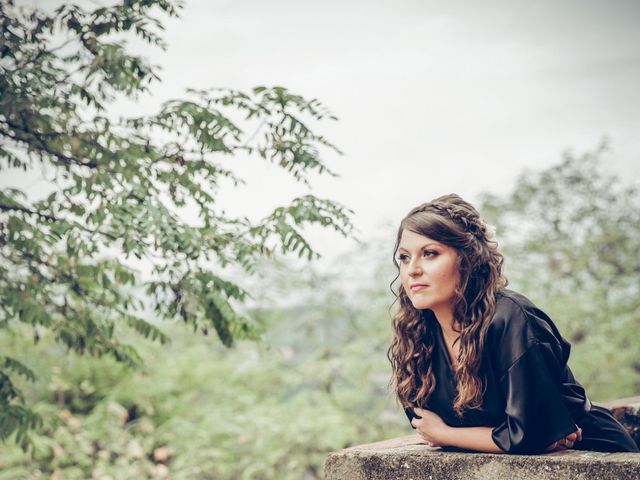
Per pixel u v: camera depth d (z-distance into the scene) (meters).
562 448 2.30
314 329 9.78
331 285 9.65
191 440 8.27
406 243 2.37
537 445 2.22
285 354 9.34
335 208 3.39
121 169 3.46
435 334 2.47
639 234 11.08
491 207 10.90
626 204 11.36
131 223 3.36
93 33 3.45
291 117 3.43
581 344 9.81
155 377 8.79
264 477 8.68
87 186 3.39
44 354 8.16
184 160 3.59
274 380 9.83
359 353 9.55
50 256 3.90
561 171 11.44
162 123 3.57
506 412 2.23
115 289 3.97
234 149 3.54
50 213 3.69
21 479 7.18
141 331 4.04
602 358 9.53
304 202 3.37
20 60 3.53
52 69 3.65
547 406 2.22
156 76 3.44
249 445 8.57
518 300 2.32
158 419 8.79
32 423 3.90
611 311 10.29
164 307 3.68
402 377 2.52
